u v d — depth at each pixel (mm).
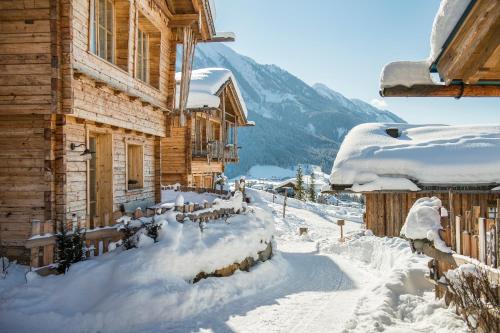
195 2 14594
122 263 7344
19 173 8547
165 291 7141
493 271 5055
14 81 8406
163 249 7805
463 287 5398
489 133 19344
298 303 8352
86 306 6832
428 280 8094
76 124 9445
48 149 8430
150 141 14750
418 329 6074
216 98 25078
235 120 32750
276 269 11344
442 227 7199
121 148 12125
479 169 16688
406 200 17594
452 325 5766
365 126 21094
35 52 8359
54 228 8352
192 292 7547
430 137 19984
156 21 13789
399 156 17641
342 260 14812
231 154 31312
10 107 8391
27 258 8398
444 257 6699
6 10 8422
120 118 11367
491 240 5312
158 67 14352
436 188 16969
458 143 17891
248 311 7664
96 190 11281
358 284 10570
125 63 11711
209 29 16844
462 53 4797
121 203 12016
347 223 33781
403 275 8750
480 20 4492
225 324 6863
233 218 11594
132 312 6656
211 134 30797
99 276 7230
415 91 5547
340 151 19109
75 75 8859
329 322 7020
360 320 6754
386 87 5562
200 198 17234
